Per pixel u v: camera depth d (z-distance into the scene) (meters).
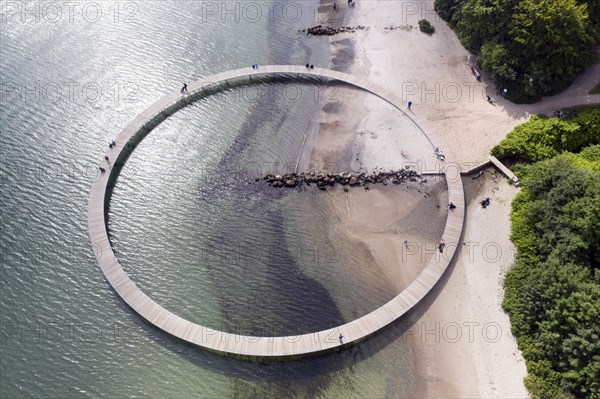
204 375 38.28
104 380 38.06
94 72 63.56
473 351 38.72
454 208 47.81
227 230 47.94
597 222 39.16
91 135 56.31
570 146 50.84
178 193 51.03
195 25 70.44
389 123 56.69
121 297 42.34
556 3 52.06
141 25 70.19
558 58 53.56
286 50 66.75
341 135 55.91
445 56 64.00
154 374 38.38
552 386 35.47
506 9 55.34
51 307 42.25
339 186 51.28
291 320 41.50
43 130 56.75
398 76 61.88
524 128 52.16
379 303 42.31
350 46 66.88
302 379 38.06
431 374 37.94
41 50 66.38
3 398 36.94
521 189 48.12
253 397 37.25
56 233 47.44
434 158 52.69
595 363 33.41
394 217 48.47
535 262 42.38
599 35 55.72
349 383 37.78
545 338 36.88
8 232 47.50
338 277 44.19
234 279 44.28
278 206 49.78
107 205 50.09
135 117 57.41
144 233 47.78
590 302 35.81
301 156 53.97
